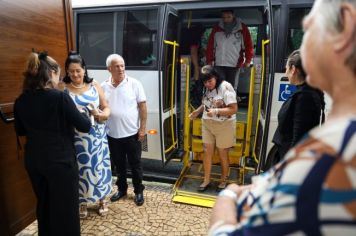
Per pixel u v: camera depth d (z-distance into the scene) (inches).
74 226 79.6
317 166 16.9
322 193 16.3
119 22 140.9
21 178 93.1
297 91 73.9
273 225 18.2
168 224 105.3
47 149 72.5
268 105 115.3
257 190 25.9
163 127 138.3
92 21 145.5
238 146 140.5
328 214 16.1
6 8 80.3
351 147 16.5
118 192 124.5
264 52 120.9
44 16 95.0
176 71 150.8
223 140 122.6
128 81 112.7
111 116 112.0
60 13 103.7
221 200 31.5
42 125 71.8
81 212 108.4
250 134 137.2
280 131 80.3
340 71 19.2
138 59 139.8
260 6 122.0
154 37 135.3
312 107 70.8
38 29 92.6
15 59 84.7
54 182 74.2
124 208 116.0
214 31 156.9
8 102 83.7
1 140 84.1
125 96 110.6
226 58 154.9
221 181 130.0
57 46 102.5
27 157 74.2
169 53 137.6
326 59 19.7
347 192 15.8
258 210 20.1
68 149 75.9
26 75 71.6
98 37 145.9
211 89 120.7
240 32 151.9
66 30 107.5
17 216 92.0
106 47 145.3
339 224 15.9
